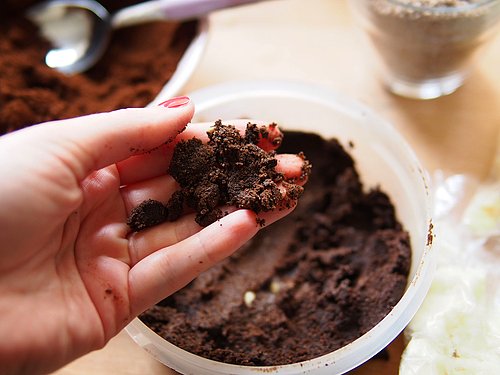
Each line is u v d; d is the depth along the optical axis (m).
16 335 0.18
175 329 0.23
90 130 0.20
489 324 0.22
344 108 0.27
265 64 0.31
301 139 0.28
